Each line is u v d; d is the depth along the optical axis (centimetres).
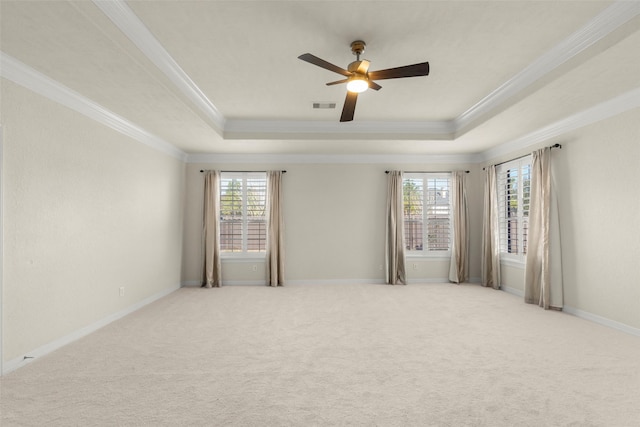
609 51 256
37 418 200
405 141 543
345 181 649
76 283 346
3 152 265
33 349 292
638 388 234
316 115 493
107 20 231
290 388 236
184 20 261
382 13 257
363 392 230
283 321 401
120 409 210
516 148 540
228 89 397
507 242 587
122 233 430
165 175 553
